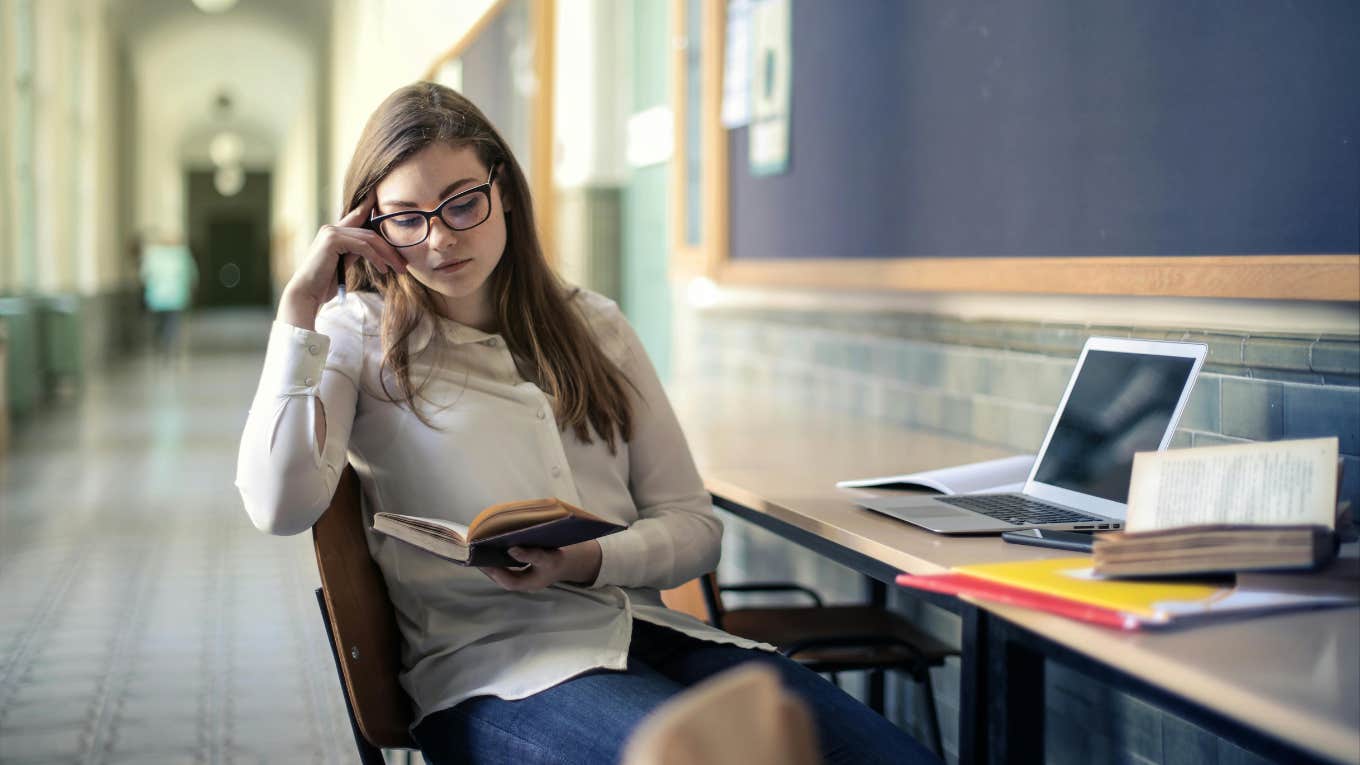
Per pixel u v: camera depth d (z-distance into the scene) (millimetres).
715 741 669
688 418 3504
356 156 1867
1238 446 1467
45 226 13266
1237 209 2193
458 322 1934
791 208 3926
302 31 20562
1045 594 1379
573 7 7410
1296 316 2072
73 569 5023
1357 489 1929
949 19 3051
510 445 1841
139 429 9328
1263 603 1317
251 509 1755
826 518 1949
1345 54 1970
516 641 1731
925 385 3199
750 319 4305
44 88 13242
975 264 2930
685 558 1913
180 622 4285
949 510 1960
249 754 3096
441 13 10258
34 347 10859
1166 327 2348
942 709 2930
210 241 40594
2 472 7316
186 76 25078
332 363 1842
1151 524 1506
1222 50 2217
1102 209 2541
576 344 1960
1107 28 2508
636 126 6863
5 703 3441
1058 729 2586
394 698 1828
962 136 3016
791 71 3871
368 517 1894
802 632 2607
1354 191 1961
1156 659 1175
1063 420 2107
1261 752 1076
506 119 8633
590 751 1538
